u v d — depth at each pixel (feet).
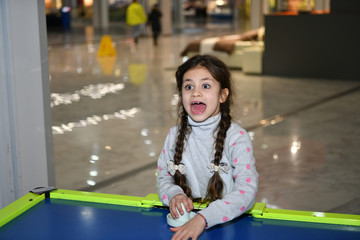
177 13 70.64
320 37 28.81
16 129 8.27
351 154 14.42
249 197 5.14
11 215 5.08
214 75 5.40
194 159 5.64
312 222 4.97
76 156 14.56
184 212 4.99
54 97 23.24
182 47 45.88
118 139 16.33
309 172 12.88
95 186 12.09
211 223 4.79
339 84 27.04
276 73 30.14
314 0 42.70
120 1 85.05
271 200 11.04
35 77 8.55
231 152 5.51
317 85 26.76
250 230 4.82
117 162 13.98
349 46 28.17
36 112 8.64
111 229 4.85
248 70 30.58
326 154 14.44
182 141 5.64
